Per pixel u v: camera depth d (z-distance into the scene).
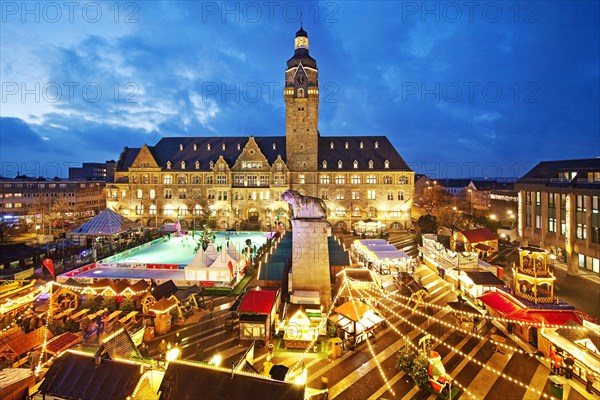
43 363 20.25
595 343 19.59
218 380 13.22
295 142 84.44
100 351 15.00
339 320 27.28
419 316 31.59
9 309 27.94
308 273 33.06
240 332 26.52
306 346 25.78
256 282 42.56
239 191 85.81
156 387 15.11
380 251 46.66
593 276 41.81
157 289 32.91
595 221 41.19
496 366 23.08
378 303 34.19
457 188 141.88
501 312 25.92
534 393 20.22
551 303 26.14
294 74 83.19
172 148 92.81
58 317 29.34
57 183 115.25
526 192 57.19
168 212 88.19
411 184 82.75
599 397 18.78
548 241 51.06
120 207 89.25
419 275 44.78
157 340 27.59
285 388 12.71
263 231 80.25
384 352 25.33
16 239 76.94
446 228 66.62
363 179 83.94
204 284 41.25
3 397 15.04
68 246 62.09
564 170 50.31
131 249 60.28
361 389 20.94
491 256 51.44
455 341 26.62
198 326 30.42
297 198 33.34
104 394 13.80
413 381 21.66
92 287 34.47
